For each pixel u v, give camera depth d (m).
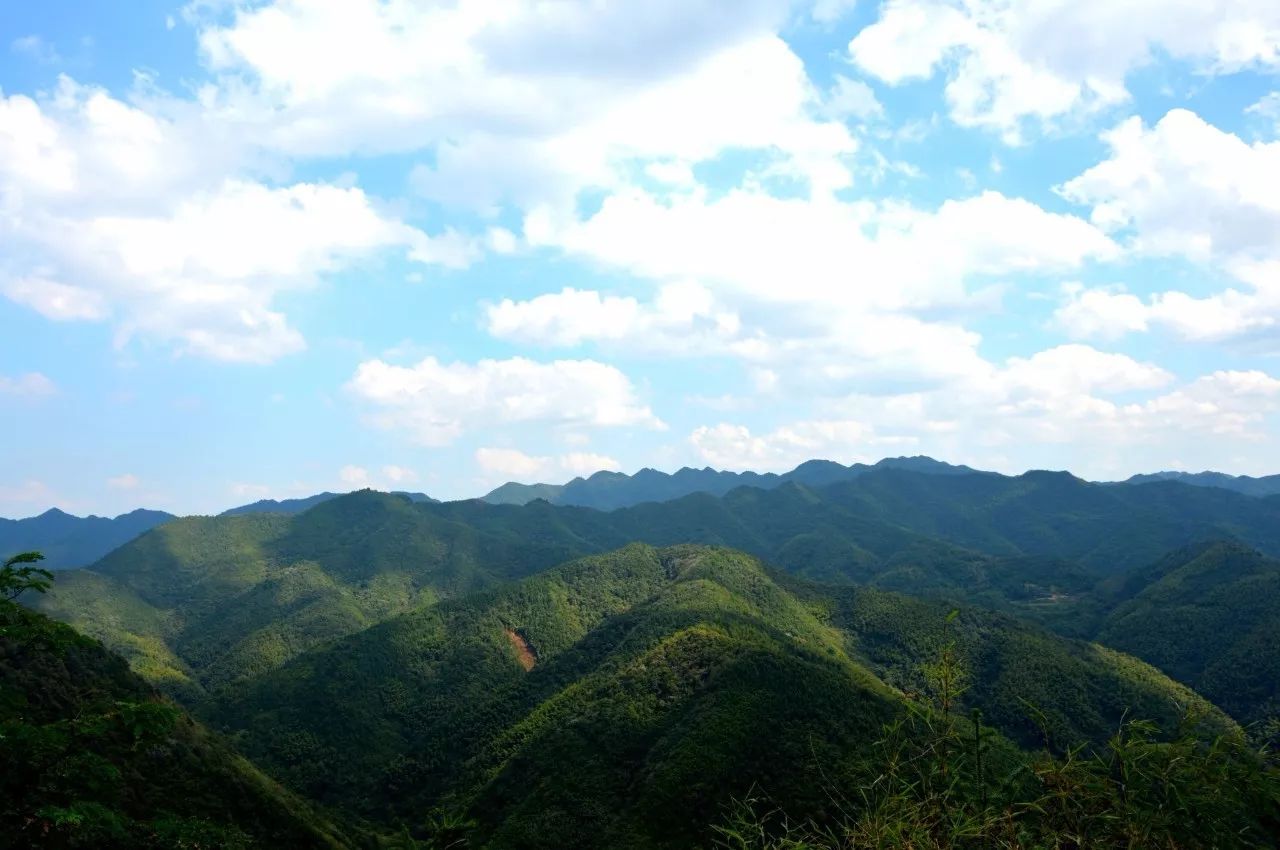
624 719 94.00
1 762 16.69
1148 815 10.23
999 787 10.87
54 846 18.81
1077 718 118.81
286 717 138.75
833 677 93.75
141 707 18.16
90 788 17.55
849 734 80.94
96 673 63.22
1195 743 10.90
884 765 11.91
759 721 82.12
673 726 88.44
